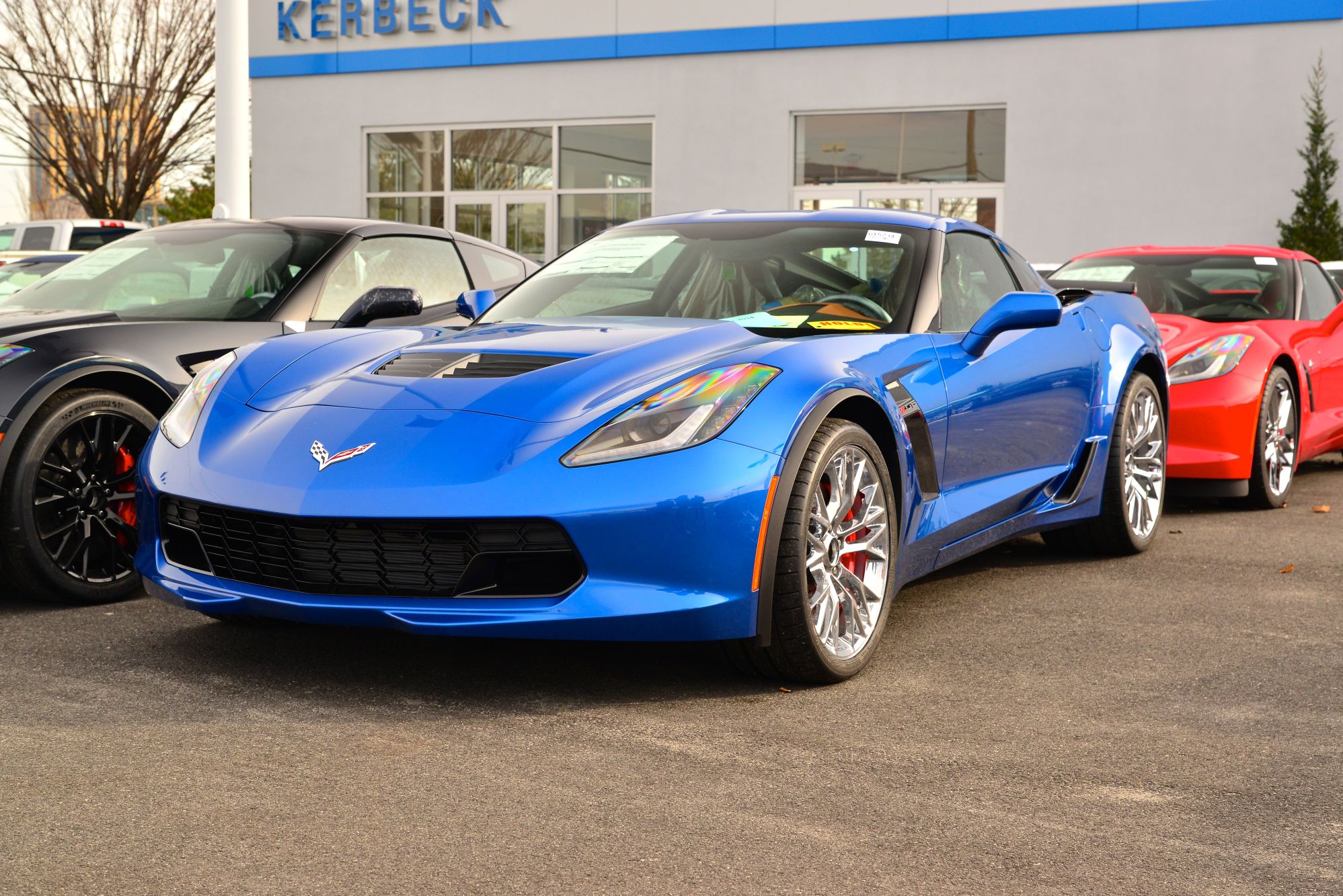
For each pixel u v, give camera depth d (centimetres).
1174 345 589
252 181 1766
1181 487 587
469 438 291
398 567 288
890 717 283
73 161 2467
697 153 1573
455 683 306
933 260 393
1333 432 675
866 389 323
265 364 345
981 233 441
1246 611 388
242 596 298
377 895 192
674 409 293
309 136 1742
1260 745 266
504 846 210
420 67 1686
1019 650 343
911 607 394
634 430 288
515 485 279
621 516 279
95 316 434
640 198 1616
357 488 285
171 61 2473
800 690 304
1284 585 426
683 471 283
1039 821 224
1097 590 418
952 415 363
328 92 1731
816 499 306
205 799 229
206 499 301
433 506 278
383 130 1719
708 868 203
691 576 284
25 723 271
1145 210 1411
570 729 272
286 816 222
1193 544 506
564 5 1617
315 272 486
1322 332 662
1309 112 1346
